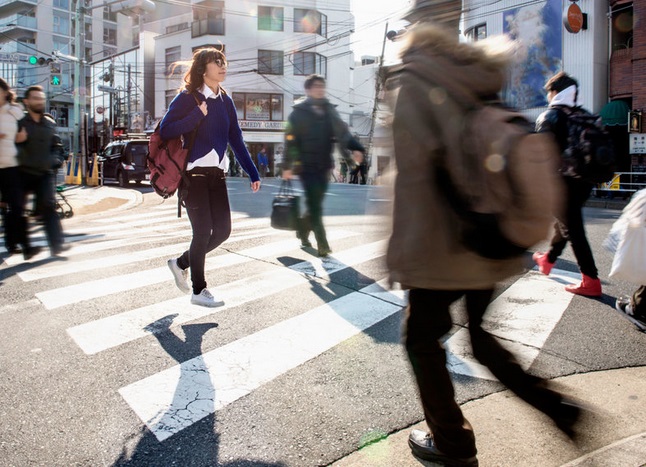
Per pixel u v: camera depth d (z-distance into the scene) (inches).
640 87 724.7
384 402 107.8
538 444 92.0
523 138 66.1
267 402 108.0
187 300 173.3
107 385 114.8
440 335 77.5
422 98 69.8
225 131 156.7
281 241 272.2
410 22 77.0
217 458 89.7
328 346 135.2
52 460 88.7
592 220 376.2
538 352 131.6
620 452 87.6
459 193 67.7
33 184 236.1
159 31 1883.6
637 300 148.5
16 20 2210.9
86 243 277.0
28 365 124.5
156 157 151.9
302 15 1573.6
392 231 74.3
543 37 810.2
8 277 204.2
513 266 72.4
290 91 1574.8
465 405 106.3
